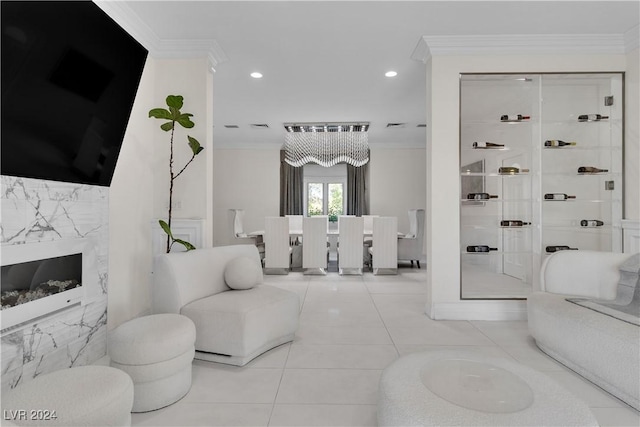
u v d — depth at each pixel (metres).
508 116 3.35
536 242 3.39
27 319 1.83
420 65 3.71
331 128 6.25
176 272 2.37
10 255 1.75
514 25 2.97
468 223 3.36
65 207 2.13
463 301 3.27
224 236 7.82
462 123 3.33
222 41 3.22
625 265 2.34
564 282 2.58
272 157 7.88
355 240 5.55
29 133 1.72
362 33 3.08
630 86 3.17
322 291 4.44
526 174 3.39
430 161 3.34
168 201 3.31
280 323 2.53
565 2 2.63
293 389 1.97
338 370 2.20
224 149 7.89
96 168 2.35
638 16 2.84
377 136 7.09
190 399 1.87
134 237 3.01
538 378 1.40
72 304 2.18
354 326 3.06
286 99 4.79
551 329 2.30
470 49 3.22
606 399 1.84
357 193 7.86
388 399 1.28
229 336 2.24
